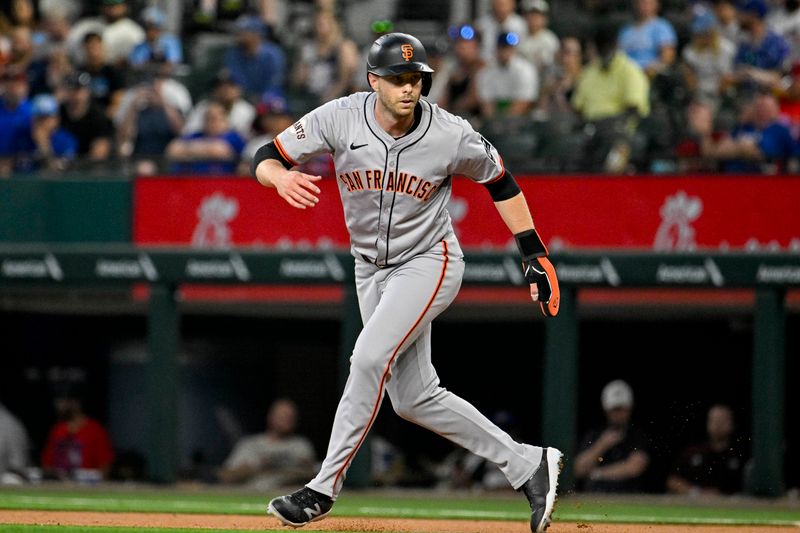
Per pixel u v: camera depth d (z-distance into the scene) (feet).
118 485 132.05
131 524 75.25
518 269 122.83
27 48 183.21
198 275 128.98
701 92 158.40
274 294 142.00
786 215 127.65
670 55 164.25
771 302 118.21
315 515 65.51
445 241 66.54
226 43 185.06
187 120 169.37
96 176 142.41
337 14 197.98
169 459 129.39
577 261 122.01
